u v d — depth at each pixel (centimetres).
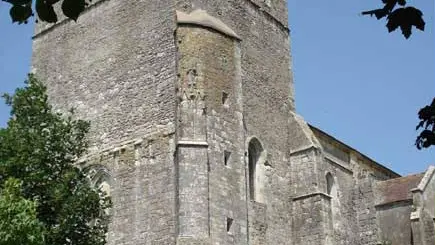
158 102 3450
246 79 3766
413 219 4316
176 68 3350
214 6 3706
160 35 3591
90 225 3400
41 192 2959
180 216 3012
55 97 3984
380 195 4716
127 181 3397
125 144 3491
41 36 4228
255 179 3656
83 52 3944
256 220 3494
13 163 2911
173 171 3234
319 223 3694
